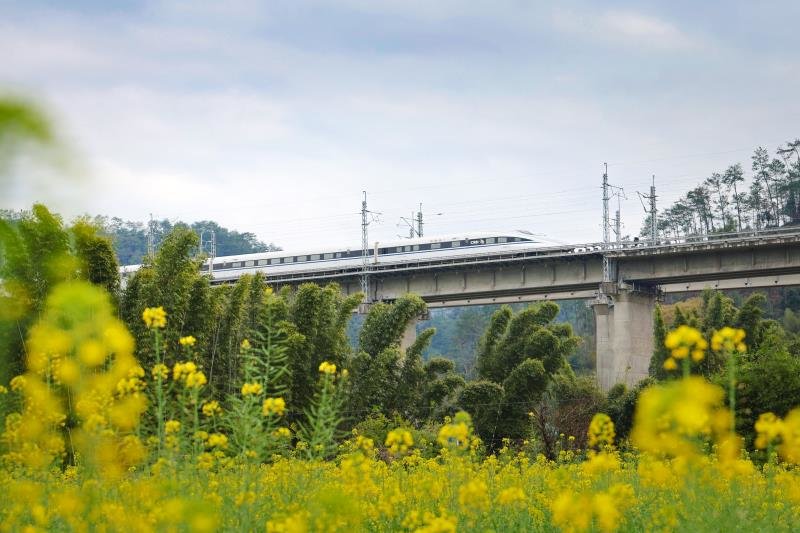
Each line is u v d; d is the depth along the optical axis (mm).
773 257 59594
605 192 70312
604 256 65188
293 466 9664
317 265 82562
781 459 16266
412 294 46875
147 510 6660
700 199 135000
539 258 67062
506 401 44844
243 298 35656
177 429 7598
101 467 6770
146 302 31375
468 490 6988
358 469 8578
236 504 7055
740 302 111562
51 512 6781
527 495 10977
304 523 6680
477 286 71750
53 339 5773
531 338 48094
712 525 7277
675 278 64125
